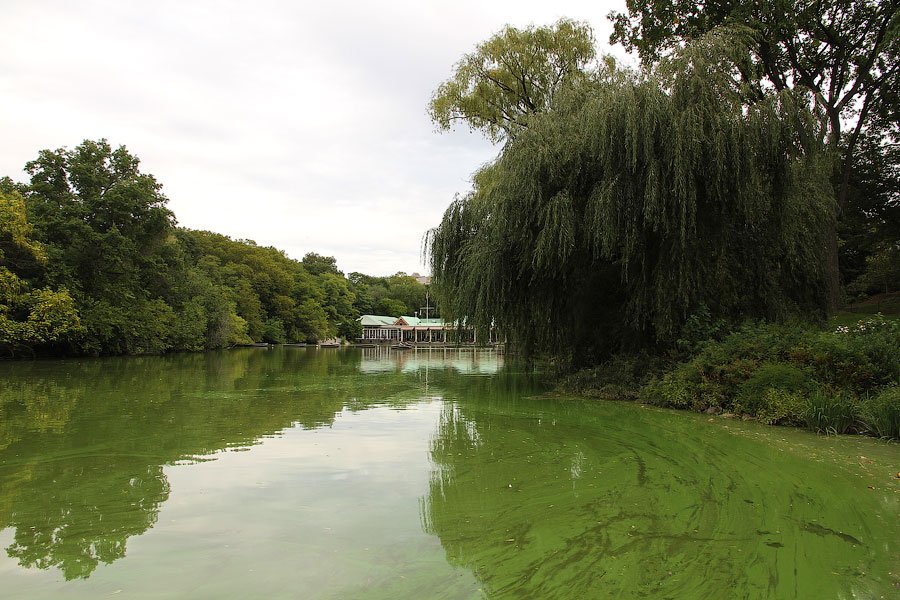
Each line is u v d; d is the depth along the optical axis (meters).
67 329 25.67
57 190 29.66
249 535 4.48
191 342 40.88
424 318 117.62
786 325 11.91
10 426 9.35
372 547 4.24
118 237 29.20
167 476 6.28
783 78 20.48
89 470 6.52
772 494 5.58
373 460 7.06
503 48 20.55
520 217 12.73
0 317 22.98
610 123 11.32
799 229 12.52
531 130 12.91
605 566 3.89
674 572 3.79
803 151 11.40
